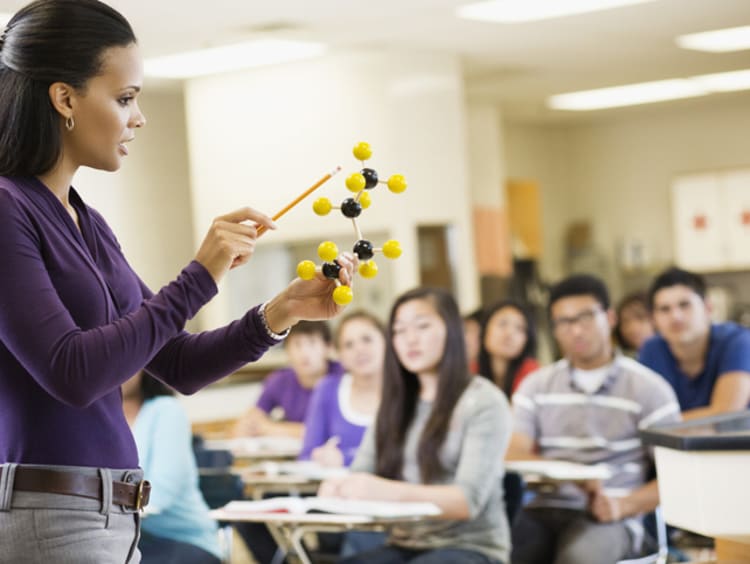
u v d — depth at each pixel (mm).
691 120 11656
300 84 7996
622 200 12078
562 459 4469
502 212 10336
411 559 3770
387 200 7848
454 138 8195
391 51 7809
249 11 6250
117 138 1929
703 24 7484
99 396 1796
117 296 1996
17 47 1886
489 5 6609
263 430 6098
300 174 8016
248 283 8180
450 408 3857
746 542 3105
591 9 6887
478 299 9367
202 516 4227
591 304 4422
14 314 1786
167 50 7094
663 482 3088
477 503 3748
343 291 1997
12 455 1857
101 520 1902
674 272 4918
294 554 3871
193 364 2084
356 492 3781
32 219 1855
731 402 4793
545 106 10750
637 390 4398
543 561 4285
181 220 8430
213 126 8266
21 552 1840
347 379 4996
